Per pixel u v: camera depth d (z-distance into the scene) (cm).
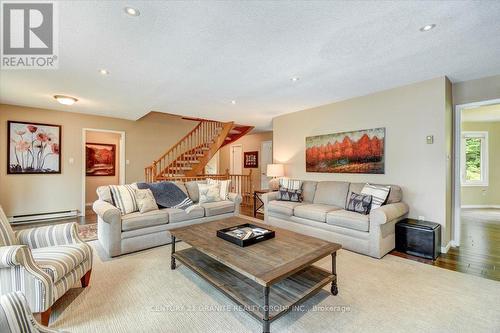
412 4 173
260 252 202
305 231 372
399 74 311
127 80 326
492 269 263
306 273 215
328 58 262
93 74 304
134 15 186
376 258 291
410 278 242
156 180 571
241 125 689
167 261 285
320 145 464
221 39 222
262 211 593
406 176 351
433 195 326
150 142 646
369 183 375
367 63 276
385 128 373
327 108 453
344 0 169
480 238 375
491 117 577
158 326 172
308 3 172
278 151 555
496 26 201
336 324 173
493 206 631
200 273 220
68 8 178
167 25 199
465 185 636
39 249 205
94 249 321
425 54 254
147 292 217
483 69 295
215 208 402
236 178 830
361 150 402
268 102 441
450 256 301
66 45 233
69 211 515
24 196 471
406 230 309
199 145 673
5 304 101
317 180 471
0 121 449
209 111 513
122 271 258
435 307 193
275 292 185
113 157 711
